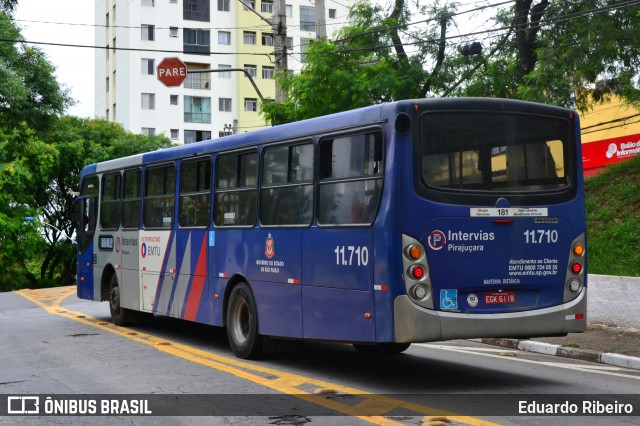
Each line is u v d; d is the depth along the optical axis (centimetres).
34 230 4316
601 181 1888
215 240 1204
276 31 2217
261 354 1112
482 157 877
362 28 2219
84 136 4978
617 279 1349
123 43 6525
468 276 853
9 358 1173
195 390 887
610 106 2788
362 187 887
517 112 901
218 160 1211
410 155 844
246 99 6775
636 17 1780
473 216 861
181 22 6575
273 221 1055
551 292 900
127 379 969
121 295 1549
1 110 2611
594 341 1221
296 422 719
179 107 6588
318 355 1157
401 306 831
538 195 900
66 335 1438
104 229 1631
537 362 1101
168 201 1367
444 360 1112
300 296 988
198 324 1617
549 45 1916
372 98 2209
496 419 718
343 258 908
